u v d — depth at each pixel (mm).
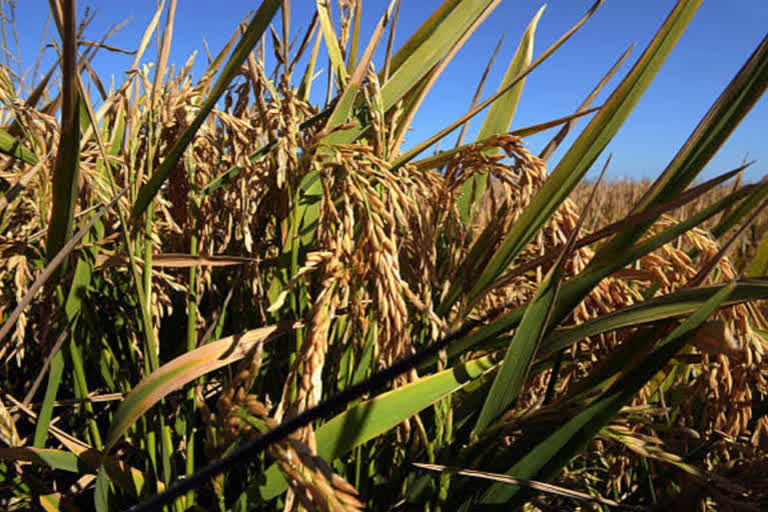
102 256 371
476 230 549
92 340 397
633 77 294
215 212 403
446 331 297
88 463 322
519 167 371
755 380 341
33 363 471
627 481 380
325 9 414
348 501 184
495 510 312
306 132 436
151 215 335
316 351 250
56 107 490
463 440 348
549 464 295
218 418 229
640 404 345
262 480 277
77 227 387
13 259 358
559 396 361
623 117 297
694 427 385
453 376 301
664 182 303
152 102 360
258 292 360
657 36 289
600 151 303
